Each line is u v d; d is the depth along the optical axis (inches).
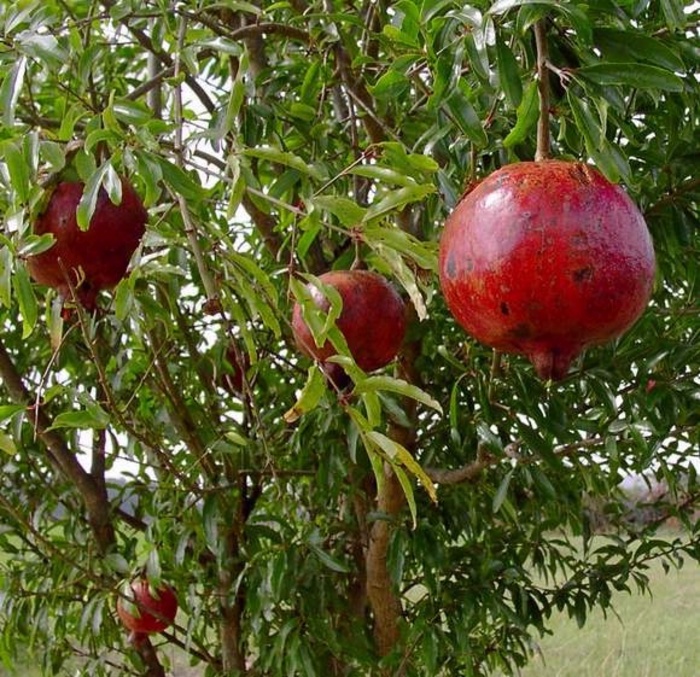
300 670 93.4
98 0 78.2
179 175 50.0
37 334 107.7
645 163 71.5
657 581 285.1
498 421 85.4
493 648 116.0
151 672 113.7
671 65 44.6
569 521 107.7
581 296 39.6
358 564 111.5
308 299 50.8
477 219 41.8
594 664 198.2
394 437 93.0
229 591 98.4
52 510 116.1
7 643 106.9
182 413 99.0
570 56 47.7
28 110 89.0
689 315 81.0
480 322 42.6
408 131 79.4
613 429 78.3
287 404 105.4
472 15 44.6
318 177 52.8
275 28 76.1
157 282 77.9
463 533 120.6
